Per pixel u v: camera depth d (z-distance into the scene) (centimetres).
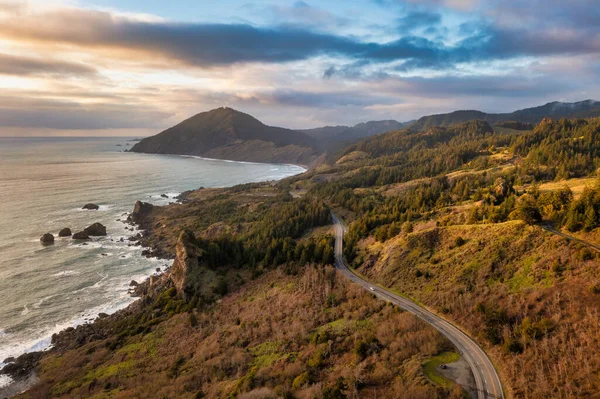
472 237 8844
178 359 7662
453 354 5572
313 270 10425
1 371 8581
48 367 8525
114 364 8094
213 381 6488
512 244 7806
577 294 5744
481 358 5444
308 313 8312
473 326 6256
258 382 5978
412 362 5388
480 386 4791
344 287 9275
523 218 8275
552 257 6844
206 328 8969
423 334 6184
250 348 7506
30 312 11306
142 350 8519
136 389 6650
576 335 5012
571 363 4631
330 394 4806
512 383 4769
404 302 7819
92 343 9419
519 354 5169
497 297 6600
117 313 11356
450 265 8269
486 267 7531
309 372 5900
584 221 7562
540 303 5928
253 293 10625
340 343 6612
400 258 9588
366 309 7744
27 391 7612
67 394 7081
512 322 5878
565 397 4219
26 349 9544
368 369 5497
